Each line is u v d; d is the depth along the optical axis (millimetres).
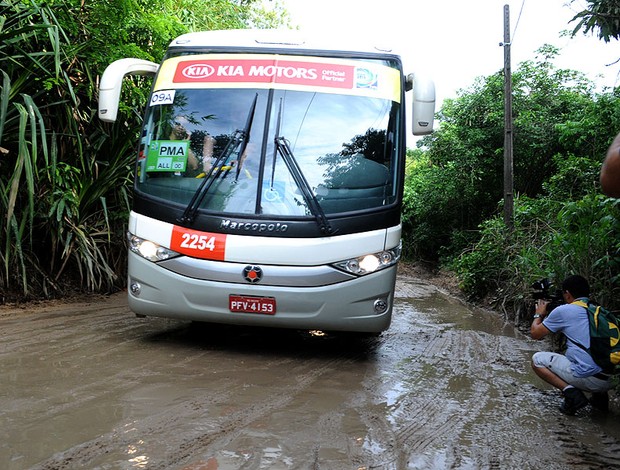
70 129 7551
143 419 3516
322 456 3145
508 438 3693
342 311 5184
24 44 7184
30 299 7207
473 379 5234
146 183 5523
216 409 3809
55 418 3451
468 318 9352
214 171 5340
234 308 5168
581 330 4418
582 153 12445
